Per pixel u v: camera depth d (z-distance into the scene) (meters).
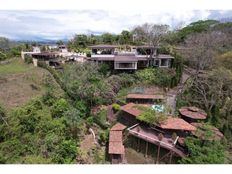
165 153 17.62
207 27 43.41
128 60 34.97
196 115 22.38
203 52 32.47
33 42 54.44
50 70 30.92
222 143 18.31
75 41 53.41
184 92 27.94
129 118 22.69
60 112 19.70
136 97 26.05
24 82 25.75
